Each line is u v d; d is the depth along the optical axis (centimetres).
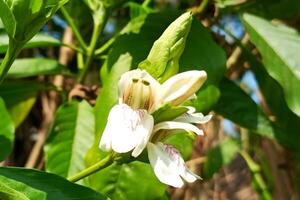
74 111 36
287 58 33
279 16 39
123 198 30
